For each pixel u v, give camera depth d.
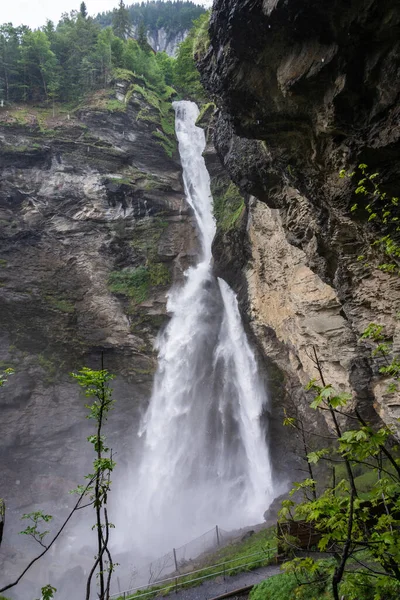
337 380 20.39
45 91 43.00
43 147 37.66
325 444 24.81
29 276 35.31
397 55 9.73
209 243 41.09
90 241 37.56
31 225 36.06
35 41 43.50
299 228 18.20
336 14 10.03
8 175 36.38
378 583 3.98
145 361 37.12
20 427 33.06
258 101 13.81
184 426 34.41
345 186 12.35
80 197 37.69
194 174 44.84
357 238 14.23
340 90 10.84
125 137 41.41
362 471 18.38
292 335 25.27
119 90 44.06
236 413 32.97
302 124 13.23
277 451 29.92
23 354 34.38
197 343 36.47
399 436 14.67
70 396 35.06
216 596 13.72
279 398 30.09
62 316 35.78
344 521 4.41
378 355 16.09
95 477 5.55
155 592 16.25
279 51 12.23
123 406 35.84
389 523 4.22
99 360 36.59
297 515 4.90
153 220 39.94
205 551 21.75
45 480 32.53
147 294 38.34
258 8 11.48
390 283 13.87
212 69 15.81
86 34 47.91
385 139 10.52
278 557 14.79
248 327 32.84
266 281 28.17
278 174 17.62
